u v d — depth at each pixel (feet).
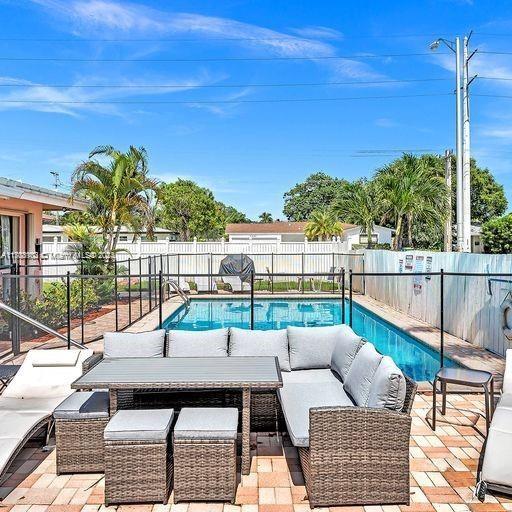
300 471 12.12
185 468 10.66
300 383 14.99
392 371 10.88
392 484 10.52
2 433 11.60
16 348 23.72
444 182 56.34
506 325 22.94
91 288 34.68
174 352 15.72
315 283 59.31
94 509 10.47
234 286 55.62
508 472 10.69
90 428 11.98
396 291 42.60
